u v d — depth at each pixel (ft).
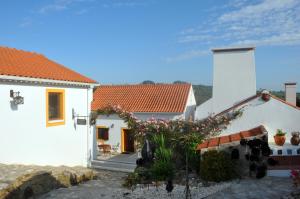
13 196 25.95
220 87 57.11
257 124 36.83
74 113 52.47
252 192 24.79
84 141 55.93
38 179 29.89
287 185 26.61
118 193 27.45
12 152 39.27
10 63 43.45
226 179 29.30
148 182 30.73
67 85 50.34
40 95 44.19
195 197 24.34
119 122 84.02
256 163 29.22
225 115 36.78
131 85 100.07
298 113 35.86
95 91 99.30
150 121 34.22
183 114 79.97
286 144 34.06
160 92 91.45
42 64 52.29
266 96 36.58
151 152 31.37
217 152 30.14
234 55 56.65
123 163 66.23
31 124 42.52
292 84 68.03
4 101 38.04
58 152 48.34
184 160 32.17
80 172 39.81
